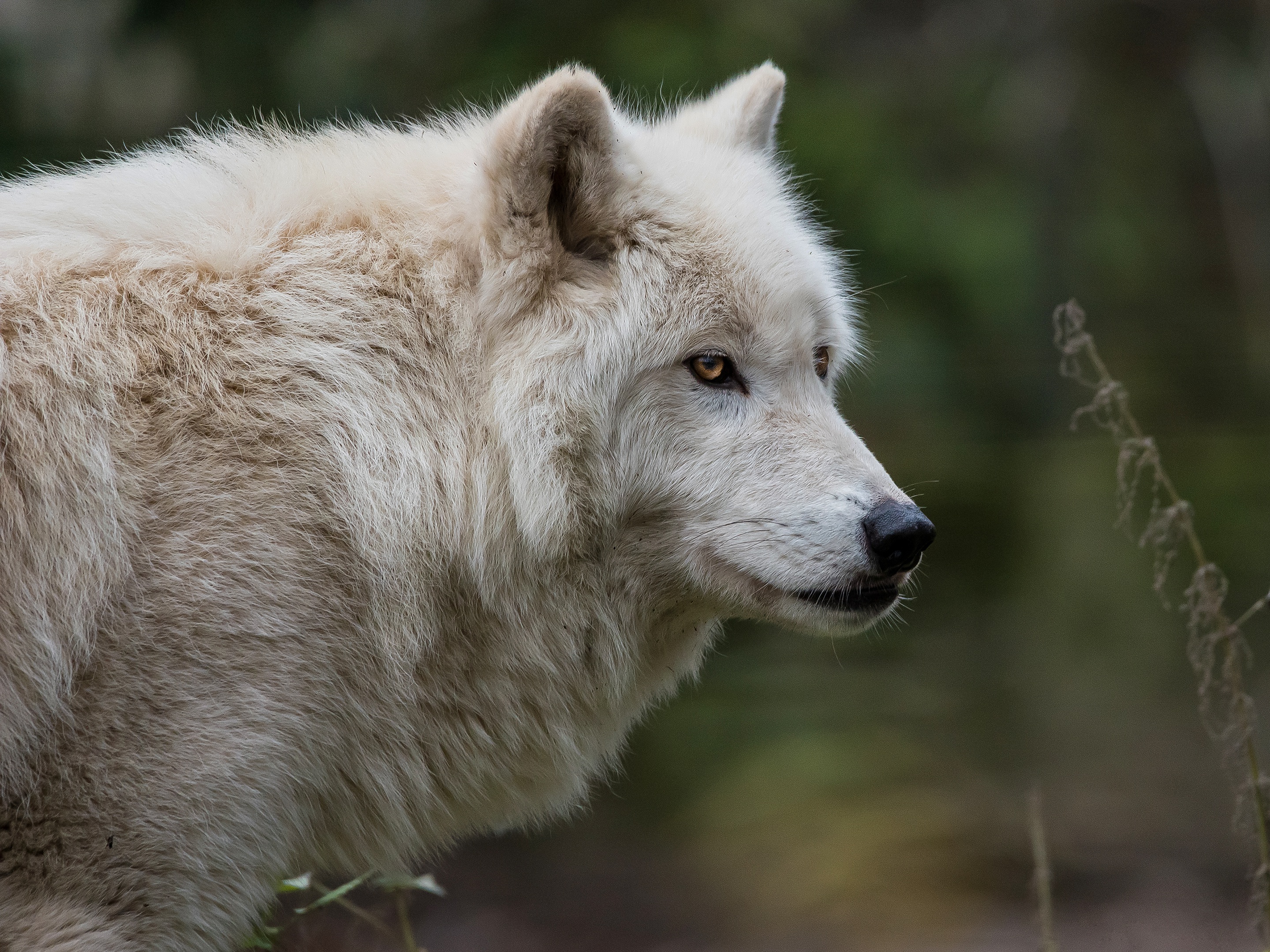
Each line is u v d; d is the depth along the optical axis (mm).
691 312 7000
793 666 19453
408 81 19000
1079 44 32750
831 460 7031
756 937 13555
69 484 5758
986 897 13867
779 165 8797
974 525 22609
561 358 6785
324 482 6168
